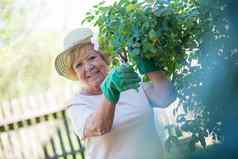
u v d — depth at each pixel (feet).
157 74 8.25
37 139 25.23
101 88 7.54
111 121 7.55
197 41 8.79
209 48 8.95
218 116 9.29
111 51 8.29
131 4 8.00
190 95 9.27
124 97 8.19
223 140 9.36
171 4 8.20
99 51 8.37
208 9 8.71
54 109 24.45
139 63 8.09
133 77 7.14
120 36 7.85
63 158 24.07
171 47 8.01
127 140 8.03
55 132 24.54
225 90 9.15
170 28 7.89
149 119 8.25
